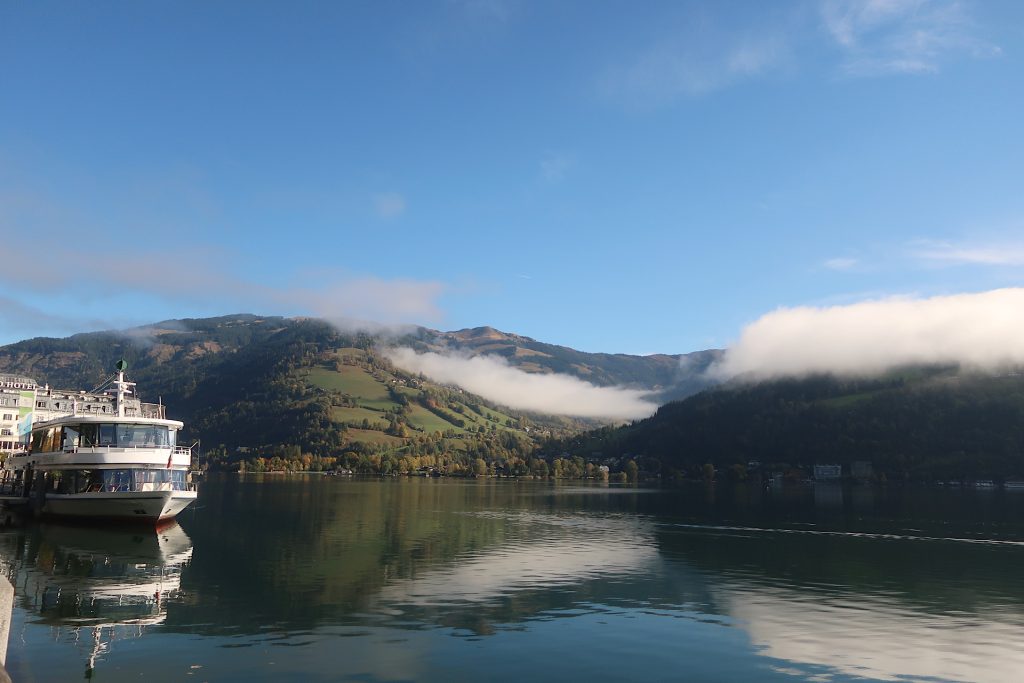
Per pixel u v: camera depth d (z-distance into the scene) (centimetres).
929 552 7131
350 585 4700
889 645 3491
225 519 9369
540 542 7525
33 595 4172
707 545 7531
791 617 4053
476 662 3070
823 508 14275
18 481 9256
